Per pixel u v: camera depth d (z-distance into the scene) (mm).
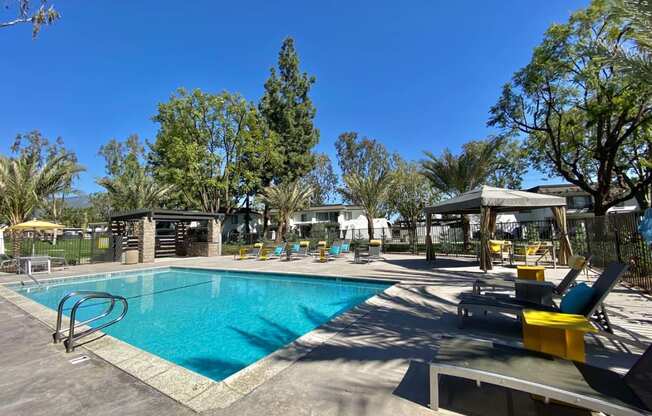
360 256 15195
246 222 35719
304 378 3102
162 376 3299
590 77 13258
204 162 26406
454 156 19234
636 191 15930
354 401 2666
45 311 6355
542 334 3082
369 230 21750
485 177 19688
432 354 3678
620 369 3279
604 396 2100
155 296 9539
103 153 46688
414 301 6332
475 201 10672
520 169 25281
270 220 39562
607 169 15305
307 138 32938
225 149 27641
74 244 20156
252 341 5660
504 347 2930
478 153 19203
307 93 33531
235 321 6836
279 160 29781
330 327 4695
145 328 6375
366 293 9469
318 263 14891
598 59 6211
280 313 7461
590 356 3621
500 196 10469
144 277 13336
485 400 2615
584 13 12516
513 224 20188
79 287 11031
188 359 4895
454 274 10016
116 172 44656
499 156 23844
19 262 13188
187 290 10469
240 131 27297
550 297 5195
